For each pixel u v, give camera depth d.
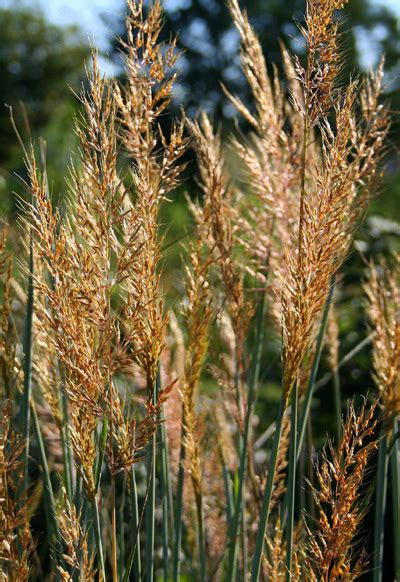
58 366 1.12
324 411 2.03
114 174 0.94
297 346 0.97
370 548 1.60
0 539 0.96
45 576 1.42
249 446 1.24
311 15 0.95
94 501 0.97
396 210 2.40
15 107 8.59
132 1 0.99
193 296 1.09
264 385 2.10
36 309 1.11
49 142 3.49
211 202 1.16
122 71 1.04
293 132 1.22
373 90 1.19
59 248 0.95
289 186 1.21
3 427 0.98
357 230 1.13
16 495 1.04
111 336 0.94
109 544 1.32
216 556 1.39
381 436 1.14
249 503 1.33
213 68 11.55
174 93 1.00
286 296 0.98
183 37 11.66
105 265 0.94
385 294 1.25
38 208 0.96
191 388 1.11
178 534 1.15
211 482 1.38
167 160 0.99
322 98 0.95
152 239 0.96
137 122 0.99
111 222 0.94
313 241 0.95
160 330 0.96
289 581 1.01
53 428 1.32
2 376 1.10
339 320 2.02
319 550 0.97
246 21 1.23
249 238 1.21
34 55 9.86
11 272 1.10
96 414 0.95
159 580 1.40
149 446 1.07
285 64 1.25
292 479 1.01
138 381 1.14
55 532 1.12
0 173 2.77
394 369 1.12
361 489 1.54
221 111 10.05
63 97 9.77
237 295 1.19
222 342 1.31
